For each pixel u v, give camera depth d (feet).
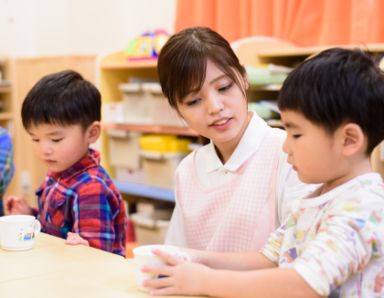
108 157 9.14
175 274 2.57
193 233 4.04
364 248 2.41
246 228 3.75
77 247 3.36
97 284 2.65
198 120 3.55
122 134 8.75
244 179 3.82
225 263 3.03
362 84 2.48
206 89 3.45
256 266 3.05
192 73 3.40
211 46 3.45
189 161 4.21
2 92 10.43
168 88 3.56
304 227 2.77
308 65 2.57
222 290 2.49
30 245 3.32
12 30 10.97
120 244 4.38
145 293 2.55
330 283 2.33
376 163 5.58
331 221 2.47
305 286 2.35
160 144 8.25
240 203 3.79
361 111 2.47
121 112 8.74
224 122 3.54
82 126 4.26
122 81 9.30
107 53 9.05
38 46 11.13
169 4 10.30
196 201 4.03
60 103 4.14
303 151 2.56
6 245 3.29
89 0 11.09
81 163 4.27
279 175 3.67
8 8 10.91
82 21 11.02
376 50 6.22
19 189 10.48
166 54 3.53
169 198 8.07
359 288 2.51
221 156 4.03
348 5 7.40
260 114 6.66
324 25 7.57
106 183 4.23
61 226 4.22
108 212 4.10
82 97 4.27
